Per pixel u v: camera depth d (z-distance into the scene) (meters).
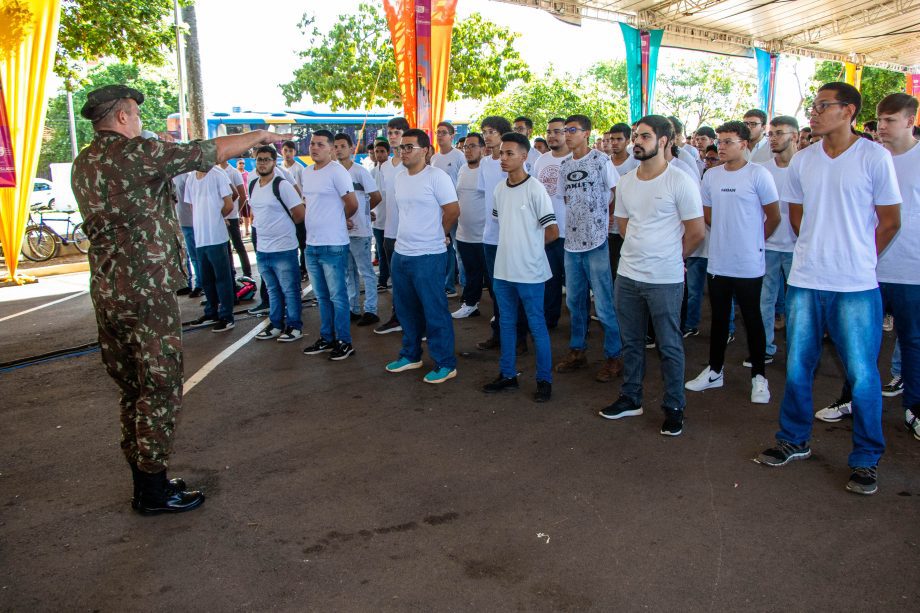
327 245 5.67
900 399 4.60
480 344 6.16
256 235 6.37
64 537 3.12
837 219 3.33
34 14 8.85
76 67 12.48
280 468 3.79
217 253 6.82
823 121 3.30
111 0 11.47
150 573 2.82
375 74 19.34
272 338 6.61
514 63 19.94
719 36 17.47
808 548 2.89
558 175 5.88
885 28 18.36
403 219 5.10
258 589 2.70
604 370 5.18
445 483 3.57
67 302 8.82
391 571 2.80
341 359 5.85
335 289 5.77
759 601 2.55
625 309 4.23
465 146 6.72
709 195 4.78
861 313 3.31
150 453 3.19
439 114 9.77
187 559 2.92
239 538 3.08
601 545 2.95
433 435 4.21
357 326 7.08
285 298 6.66
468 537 3.04
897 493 3.35
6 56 8.92
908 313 3.89
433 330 5.15
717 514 3.19
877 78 26.80
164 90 34.59
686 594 2.61
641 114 15.13
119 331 3.14
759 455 3.72
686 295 6.39
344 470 3.75
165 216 3.15
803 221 3.49
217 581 2.76
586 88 25.45
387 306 8.03
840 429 4.16
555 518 3.19
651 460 3.79
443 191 4.98
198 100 12.79
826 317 3.44
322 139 5.59
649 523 3.12
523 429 4.27
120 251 3.05
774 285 5.38
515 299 4.83
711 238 4.68
